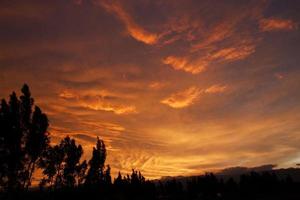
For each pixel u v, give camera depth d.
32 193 43.84
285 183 91.12
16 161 35.34
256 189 91.06
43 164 42.19
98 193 60.28
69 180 52.06
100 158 62.28
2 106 35.88
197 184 95.94
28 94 38.59
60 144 52.16
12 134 35.50
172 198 89.25
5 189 35.19
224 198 90.19
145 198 79.88
